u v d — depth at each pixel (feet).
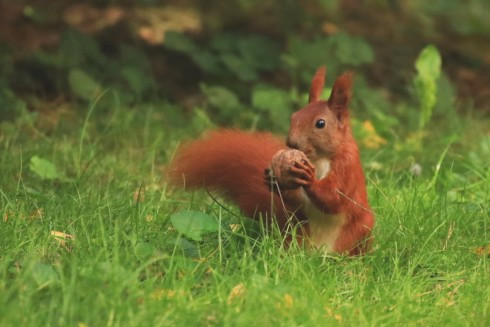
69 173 36.27
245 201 27.50
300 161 25.02
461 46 63.46
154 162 38.04
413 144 42.65
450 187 34.65
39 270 23.35
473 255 28.04
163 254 25.26
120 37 56.70
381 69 56.95
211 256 25.89
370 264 26.66
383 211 30.17
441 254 27.63
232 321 21.75
